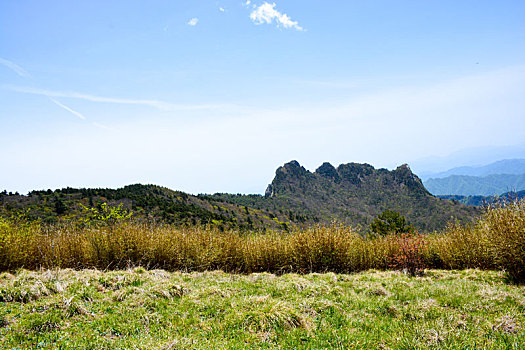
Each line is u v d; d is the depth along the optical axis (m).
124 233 10.55
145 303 5.62
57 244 10.35
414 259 9.95
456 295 6.21
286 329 4.79
